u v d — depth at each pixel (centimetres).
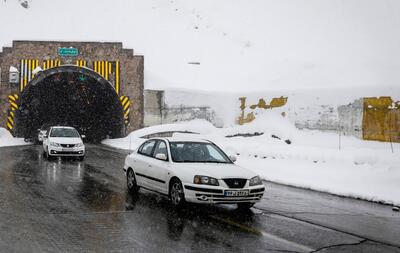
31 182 1268
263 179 1564
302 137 2992
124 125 3850
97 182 1313
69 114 4616
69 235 693
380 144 2570
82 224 768
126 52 3975
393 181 1320
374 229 813
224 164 995
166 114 3931
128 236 696
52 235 690
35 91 3806
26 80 3853
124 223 786
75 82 3953
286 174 1642
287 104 3300
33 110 4041
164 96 3934
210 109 3872
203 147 1066
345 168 1602
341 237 739
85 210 891
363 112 2742
